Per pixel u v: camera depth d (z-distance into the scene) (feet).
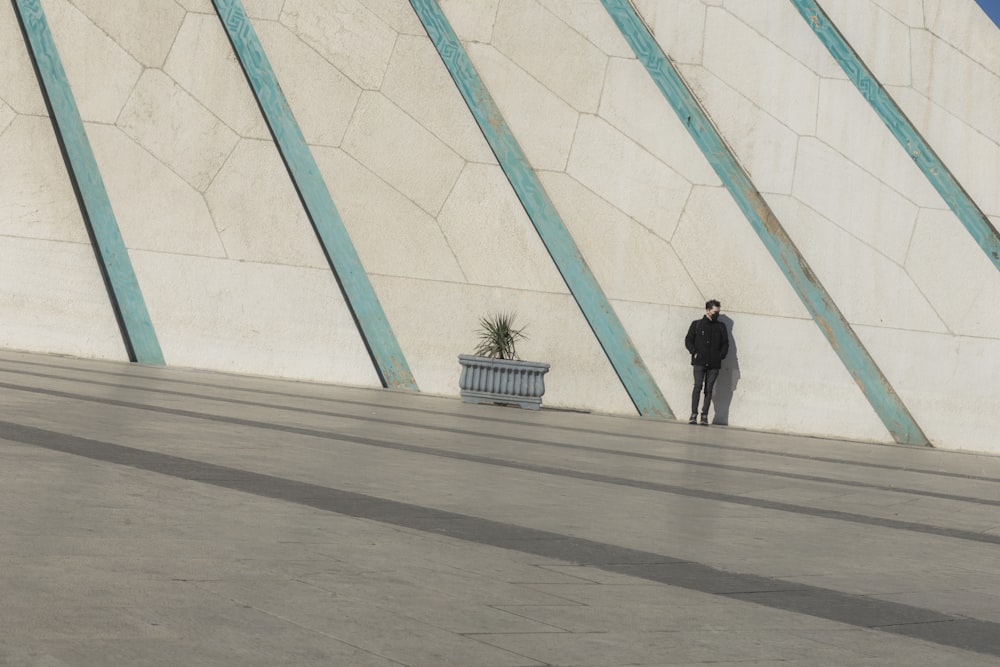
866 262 62.39
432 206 63.26
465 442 31.27
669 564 14.47
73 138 63.41
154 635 8.66
